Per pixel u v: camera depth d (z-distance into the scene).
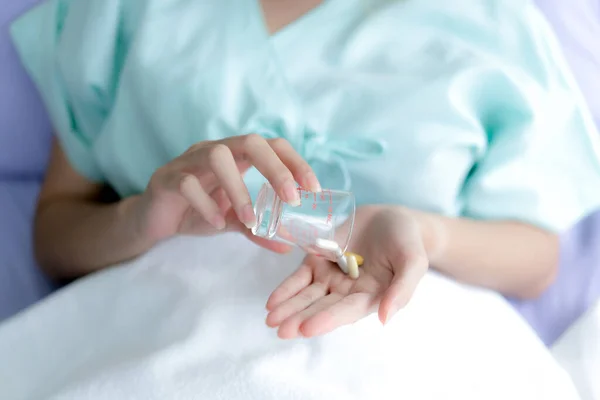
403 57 0.70
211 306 0.55
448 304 0.58
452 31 0.72
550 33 0.72
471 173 0.72
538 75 0.71
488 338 0.58
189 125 0.69
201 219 0.59
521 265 0.69
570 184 0.71
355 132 0.68
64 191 0.78
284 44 0.70
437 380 0.53
